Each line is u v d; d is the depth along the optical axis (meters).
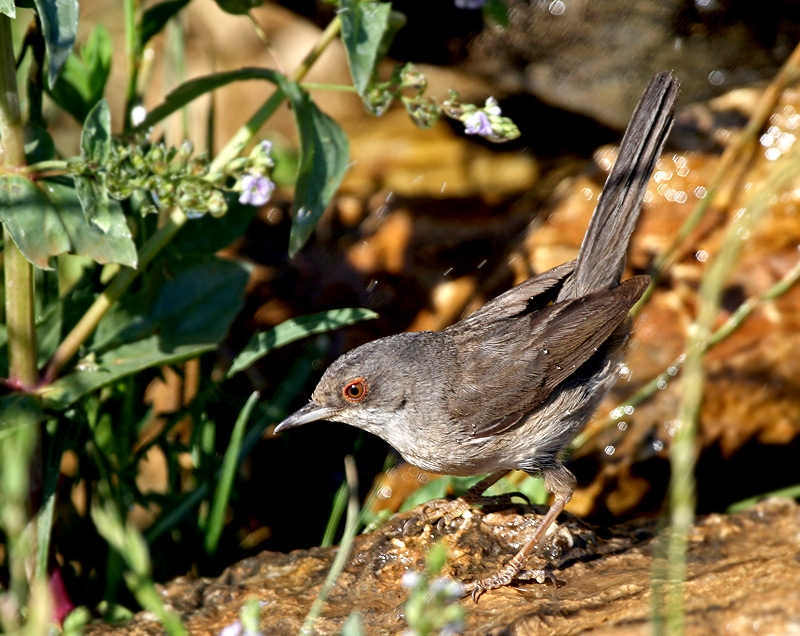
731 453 11.12
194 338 9.62
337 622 8.01
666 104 9.88
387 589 8.57
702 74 14.05
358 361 9.44
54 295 10.23
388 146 16.19
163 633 8.45
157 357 9.30
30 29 9.09
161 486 12.09
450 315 13.04
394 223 14.27
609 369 9.77
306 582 8.82
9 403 8.65
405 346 9.50
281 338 9.34
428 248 13.84
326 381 9.48
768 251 11.79
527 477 11.23
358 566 8.89
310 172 9.22
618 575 8.50
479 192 14.98
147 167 8.12
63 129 15.63
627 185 9.89
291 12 15.59
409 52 14.65
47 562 8.98
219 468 10.37
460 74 14.84
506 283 12.61
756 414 11.05
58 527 10.12
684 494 6.64
